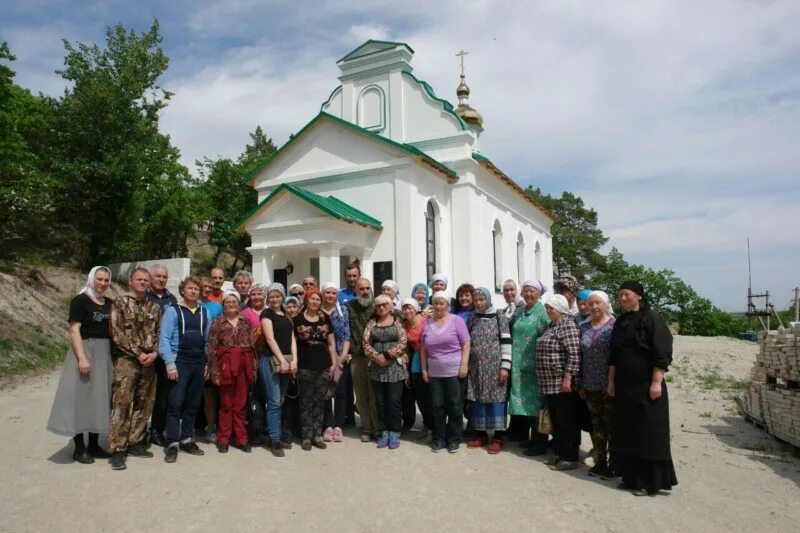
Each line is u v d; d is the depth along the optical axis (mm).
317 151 20281
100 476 6238
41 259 25016
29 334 15672
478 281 21516
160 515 5176
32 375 13555
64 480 6102
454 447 7445
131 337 6723
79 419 6461
